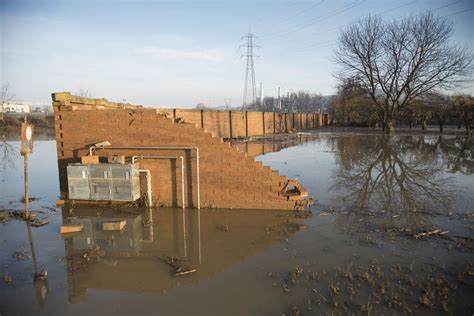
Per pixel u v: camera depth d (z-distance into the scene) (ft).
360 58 132.77
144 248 25.27
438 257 22.75
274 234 27.68
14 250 24.64
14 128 137.90
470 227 28.71
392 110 129.90
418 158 68.74
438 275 20.15
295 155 75.15
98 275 21.06
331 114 240.73
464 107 122.11
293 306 17.13
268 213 33.22
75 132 36.50
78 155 36.65
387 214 32.76
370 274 20.40
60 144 36.83
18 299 18.13
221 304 17.54
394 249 24.21
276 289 18.95
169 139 35.04
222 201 34.83
